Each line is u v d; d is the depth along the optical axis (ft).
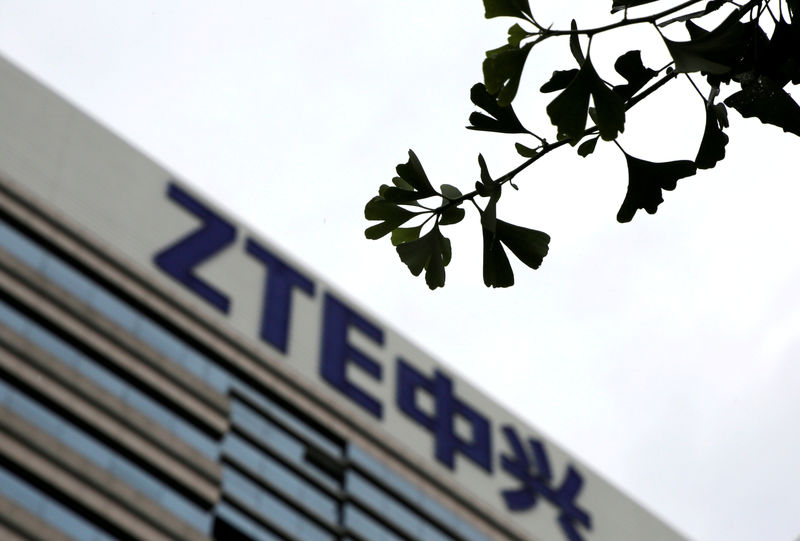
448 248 11.33
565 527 232.32
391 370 230.68
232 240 224.53
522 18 10.01
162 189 222.48
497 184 10.98
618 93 10.85
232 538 185.06
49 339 183.83
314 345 222.48
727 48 10.40
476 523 220.23
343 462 210.18
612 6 10.35
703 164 11.07
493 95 10.27
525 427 244.63
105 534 166.81
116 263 203.92
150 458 178.81
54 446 169.37
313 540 195.21
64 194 207.10
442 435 228.63
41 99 218.18
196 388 194.90
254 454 198.80
